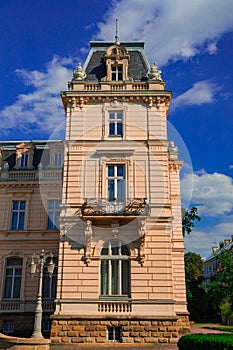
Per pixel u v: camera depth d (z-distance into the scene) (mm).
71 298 18234
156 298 18094
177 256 24156
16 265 26234
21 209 27531
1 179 27781
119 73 23141
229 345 10086
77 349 16719
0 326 24250
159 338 17406
